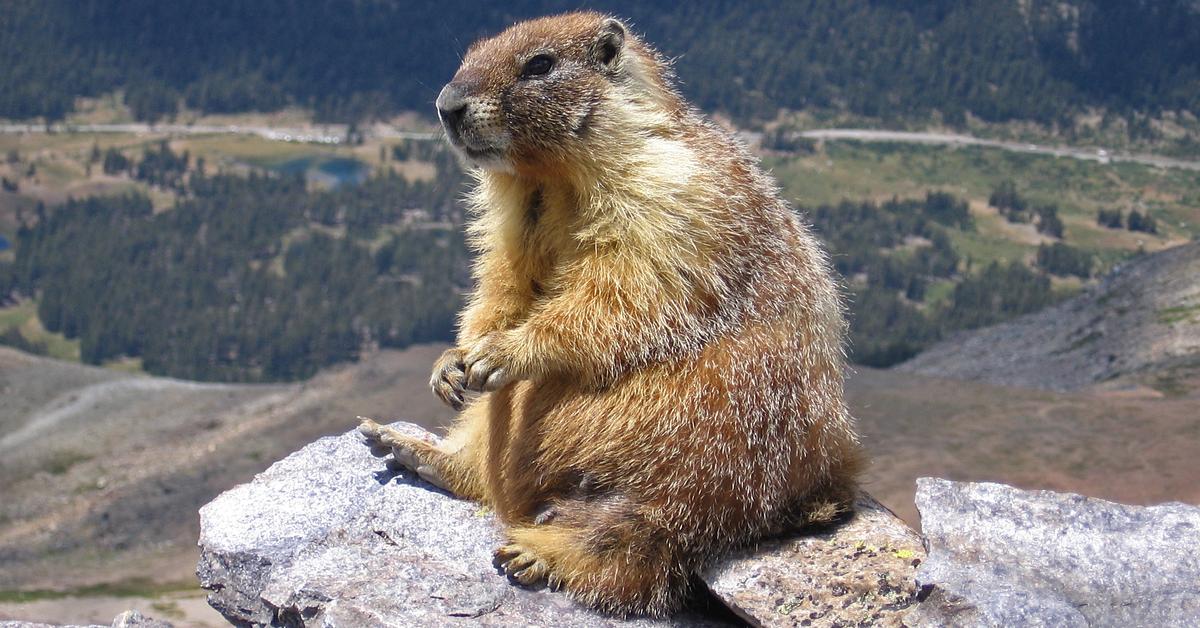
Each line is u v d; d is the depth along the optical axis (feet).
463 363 5.32
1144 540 5.15
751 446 5.24
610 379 5.25
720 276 5.26
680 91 5.60
